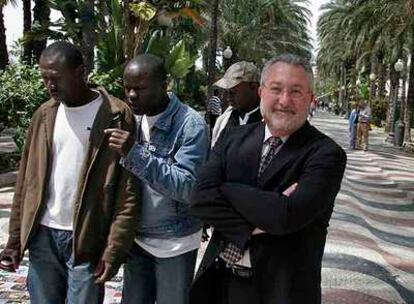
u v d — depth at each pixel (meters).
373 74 40.78
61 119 2.58
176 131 2.61
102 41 11.89
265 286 2.05
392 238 7.01
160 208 2.62
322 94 106.38
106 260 2.52
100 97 2.59
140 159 2.40
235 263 2.12
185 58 11.82
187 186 2.49
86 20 11.47
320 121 43.88
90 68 11.55
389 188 11.20
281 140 2.10
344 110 65.44
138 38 11.70
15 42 17.39
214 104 8.70
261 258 2.05
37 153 2.61
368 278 5.26
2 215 6.88
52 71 2.45
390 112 30.36
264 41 42.09
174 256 2.64
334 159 2.03
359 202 9.34
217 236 2.19
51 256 2.65
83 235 2.52
